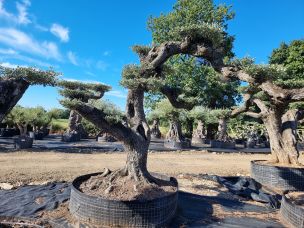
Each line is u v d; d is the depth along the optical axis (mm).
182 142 15117
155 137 22547
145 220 4129
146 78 4941
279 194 6621
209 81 20938
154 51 5355
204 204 5441
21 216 4457
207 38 5117
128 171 5016
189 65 20531
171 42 5254
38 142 16031
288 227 4574
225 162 11273
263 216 5031
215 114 9062
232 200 5879
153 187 4832
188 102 5723
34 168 8133
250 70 4480
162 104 15164
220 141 16969
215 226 4457
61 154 11430
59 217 4477
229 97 23656
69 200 5027
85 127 22312
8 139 16875
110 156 11531
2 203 4961
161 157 11836
